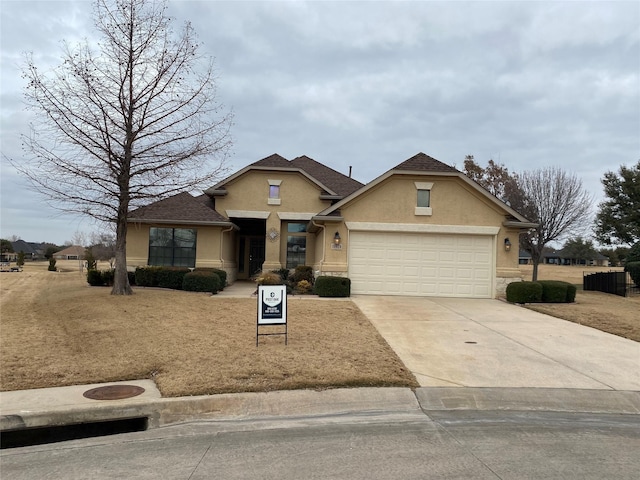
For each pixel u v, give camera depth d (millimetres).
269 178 22484
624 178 29562
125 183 14539
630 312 13766
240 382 6875
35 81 13141
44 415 5758
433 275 17094
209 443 5160
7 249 78938
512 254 17031
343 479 4227
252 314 12234
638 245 24250
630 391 6996
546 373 7762
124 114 14203
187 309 12867
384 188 17172
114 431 5977
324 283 16031
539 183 27422
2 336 9906
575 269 51125
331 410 6238
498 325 11672
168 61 14609
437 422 5844
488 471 4391
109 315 11828
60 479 4301
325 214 17062
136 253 20031
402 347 9250
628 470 4441
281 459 4703
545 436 5391
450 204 17172
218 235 20266
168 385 6727
